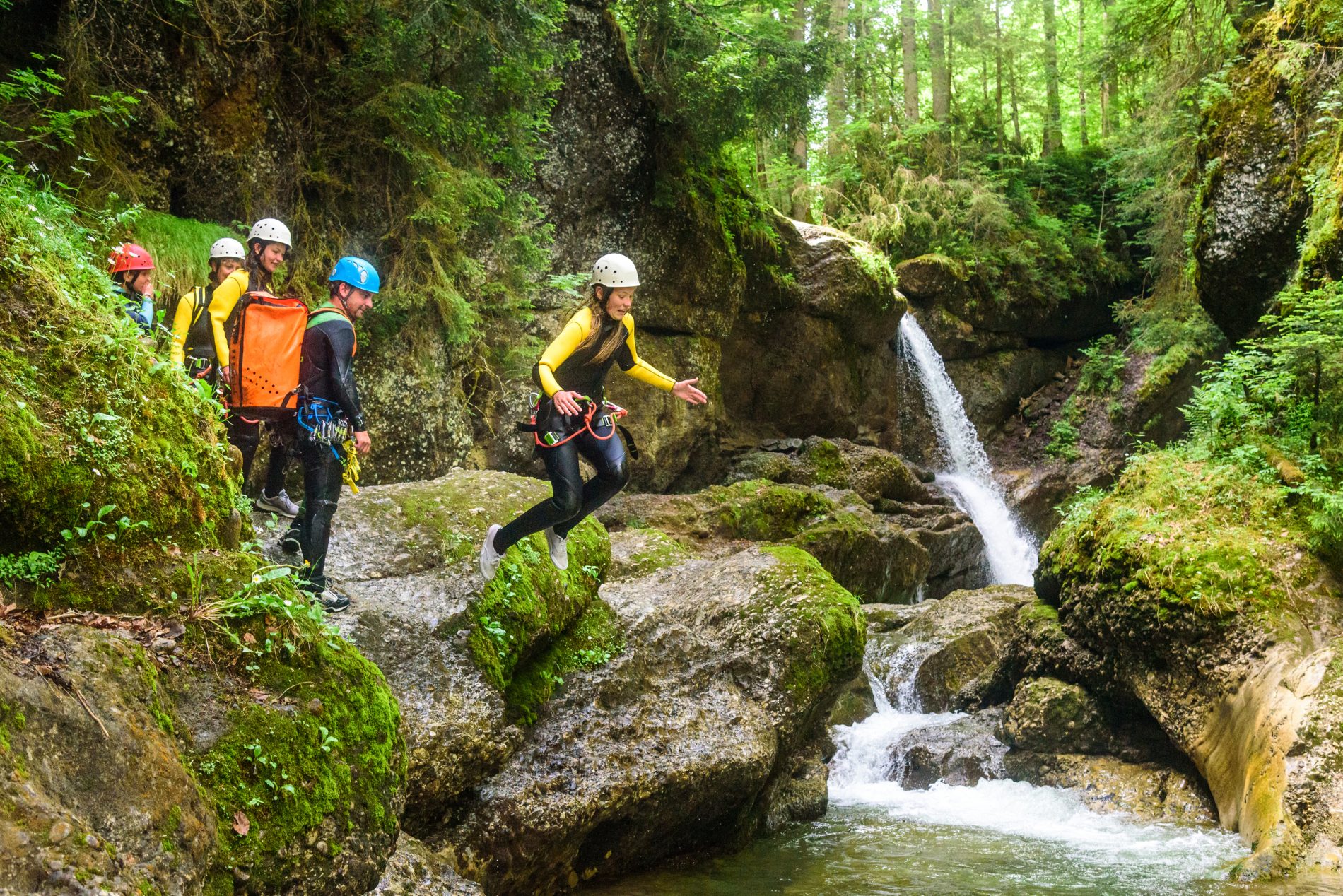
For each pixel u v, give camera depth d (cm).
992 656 1066
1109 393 2192
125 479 343
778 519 1430
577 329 462
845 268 1811
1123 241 2467
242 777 312
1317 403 860
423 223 1086
